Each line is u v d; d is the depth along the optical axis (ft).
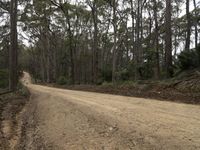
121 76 116.67
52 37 203.72
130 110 38.24
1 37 143.23
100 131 28.71
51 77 239.30
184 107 39.11
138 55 114.11
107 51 218.59
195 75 60.64
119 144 23.77
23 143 28.58
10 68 91.30
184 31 140.87
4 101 68.54
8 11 112.47
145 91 65.36
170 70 76.89
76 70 223.51
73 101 54.19
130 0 129.29
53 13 171.63
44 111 49.29
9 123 39.96
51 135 30.89
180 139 22.47
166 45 78.33
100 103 48.47
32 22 167.73
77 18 168.96
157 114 33.78
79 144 25.84
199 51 69.31
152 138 23.68
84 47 229.25
